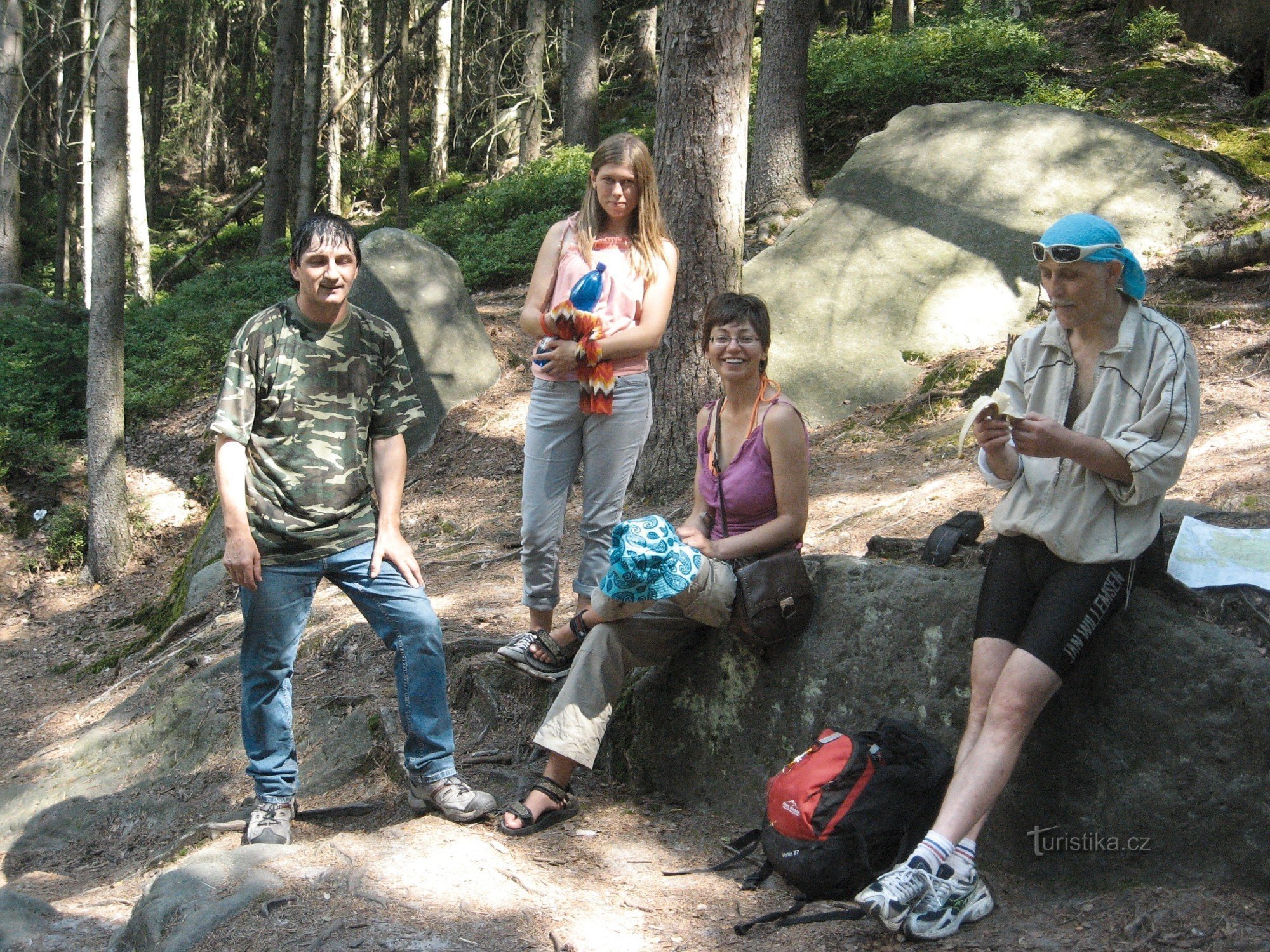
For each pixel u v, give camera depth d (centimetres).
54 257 3073
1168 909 289
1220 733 305
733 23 675
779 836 322
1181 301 786
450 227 1758
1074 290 299
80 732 661
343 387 367
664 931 308
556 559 445
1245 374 661
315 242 349
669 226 712
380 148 3288
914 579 362
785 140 1307
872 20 2198
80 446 1288
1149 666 316
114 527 1071
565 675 448
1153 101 1234
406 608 372
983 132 991
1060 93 1296
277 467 363
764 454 369
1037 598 310
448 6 2688
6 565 1091
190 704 576
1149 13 1410
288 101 2166
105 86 1020
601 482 428
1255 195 924
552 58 2941
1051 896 315
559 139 2541
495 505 859
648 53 2616
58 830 523
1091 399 310
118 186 1038
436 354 1018
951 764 323
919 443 746
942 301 863
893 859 315
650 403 431
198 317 1534
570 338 405
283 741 389
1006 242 894
